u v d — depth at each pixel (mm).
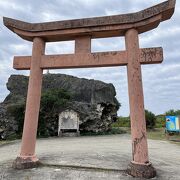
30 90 6574
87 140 14906
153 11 5977
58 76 25172
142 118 5715
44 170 5793
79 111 19188
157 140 15688
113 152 8781
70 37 7027
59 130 18250
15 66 7059
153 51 6016
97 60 6430
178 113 25188
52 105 18812
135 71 5977
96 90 21562
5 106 18656
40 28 6906
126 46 6375
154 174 5422
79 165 6117
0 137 16531
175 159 8195
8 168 6094
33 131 6355
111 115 22031
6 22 7066
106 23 6418
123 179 5137
